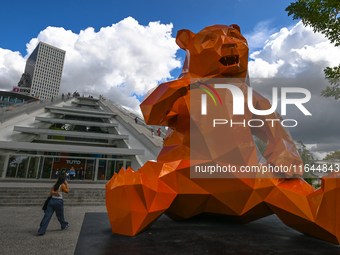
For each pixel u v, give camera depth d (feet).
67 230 17.17
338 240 10.91
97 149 72.69
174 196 12.00
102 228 13.66
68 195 38.29
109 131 110.52
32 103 108.58
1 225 18.66
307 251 10.33
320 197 11.13
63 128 109.50
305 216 11.21
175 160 12.59
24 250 12.05
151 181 11.78
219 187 11.68
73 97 163.22
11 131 81.56
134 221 11.55
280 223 16.55
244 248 10.59
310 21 18.20
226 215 13.14
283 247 10.85
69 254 11.49
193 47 12.96
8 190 38.19
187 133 12.67
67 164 71.41
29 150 74.74
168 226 14.23
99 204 35.73
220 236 12.37
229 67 12.50
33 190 39.32
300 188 11.95
